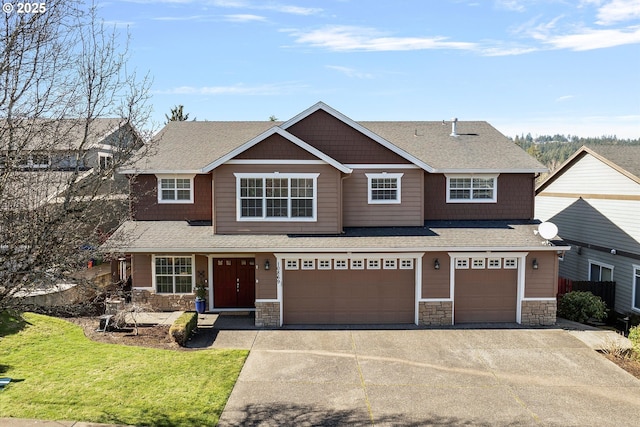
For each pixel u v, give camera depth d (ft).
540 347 46.26
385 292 54.24
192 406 32.50
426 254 53.52
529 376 39.29
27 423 29.19
